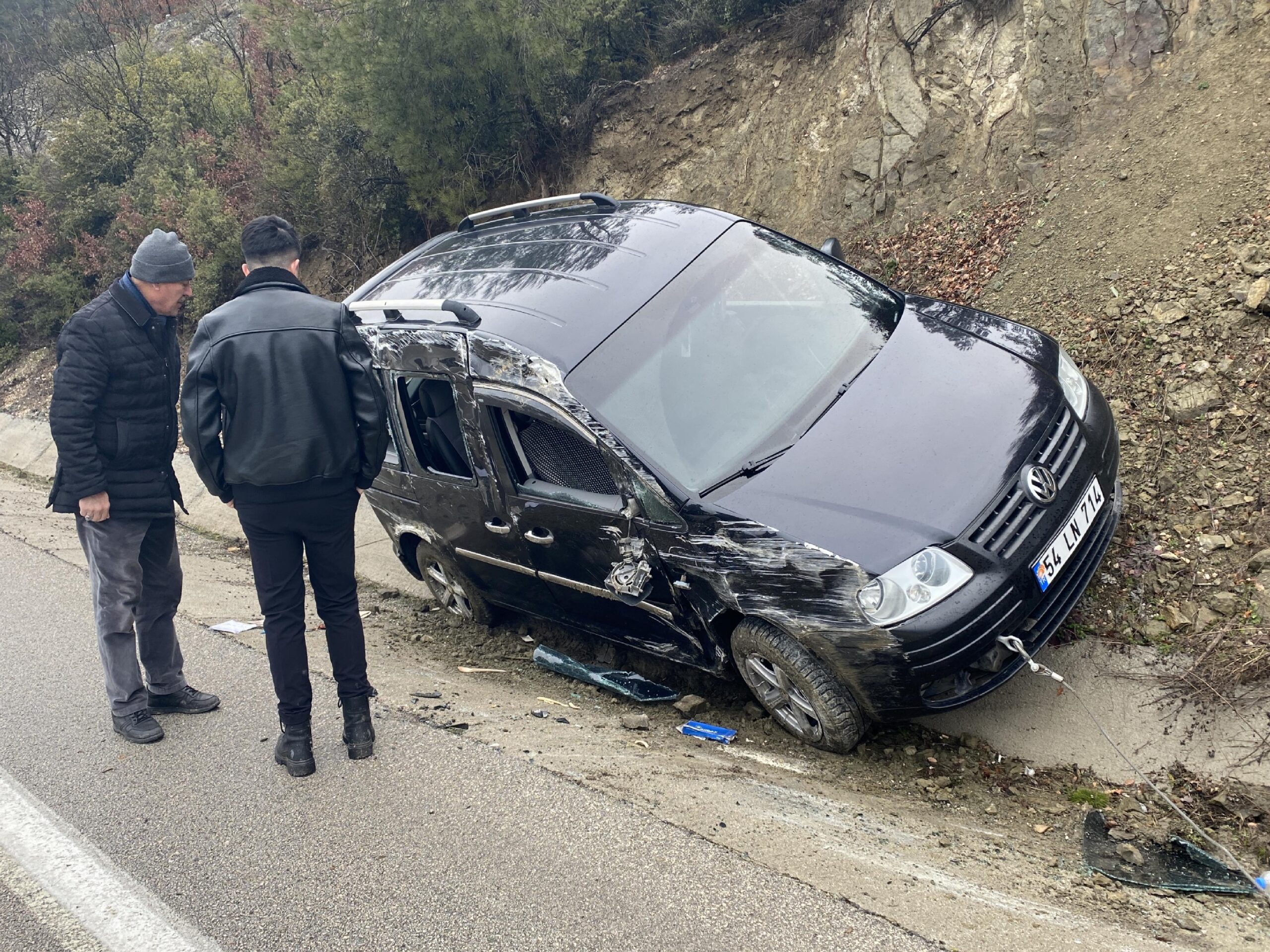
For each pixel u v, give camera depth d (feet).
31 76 72.74
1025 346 13.99
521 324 14.42
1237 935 8.82
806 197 28.66
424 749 12.21
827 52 29.35
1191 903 9.46
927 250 24.98
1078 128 23.24
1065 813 11.31
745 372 13.93
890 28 27.48
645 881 9.11
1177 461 15.23
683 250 15.39
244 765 12.16
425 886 9.41
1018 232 22.95
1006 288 21.95
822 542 11.37
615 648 17.13
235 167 49.47
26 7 74.49
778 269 15.72
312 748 12.39
